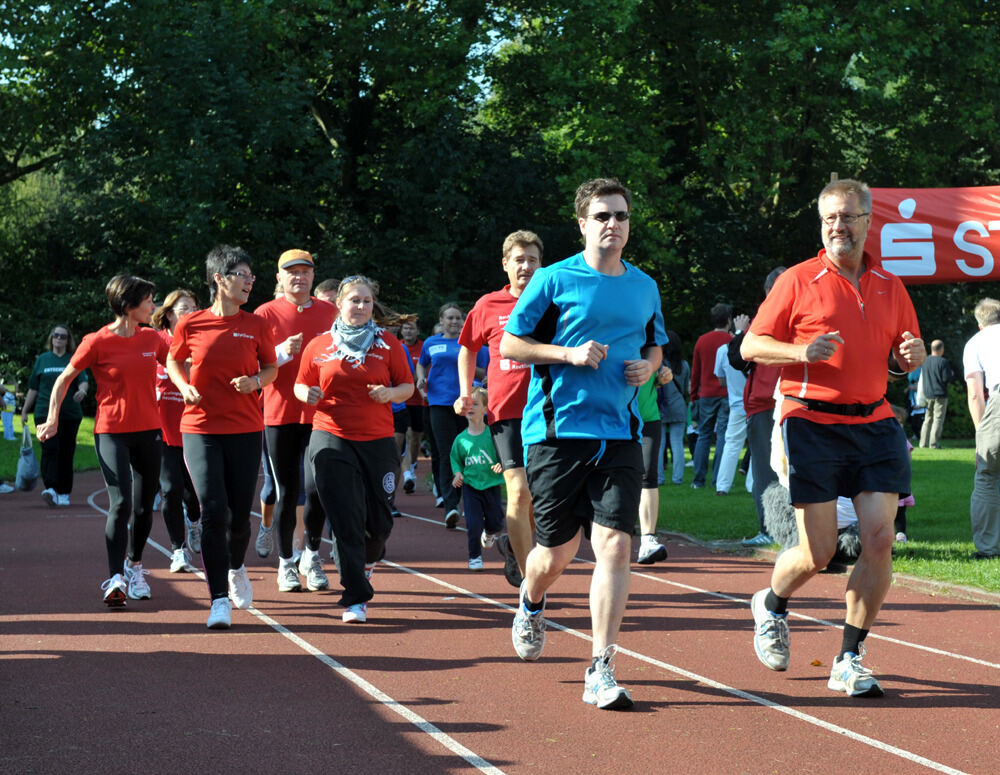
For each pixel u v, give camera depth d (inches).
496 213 1135.6
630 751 175.3
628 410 207.9
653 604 303.1
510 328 208.7
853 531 327.6
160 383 354.3
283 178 1138.0
